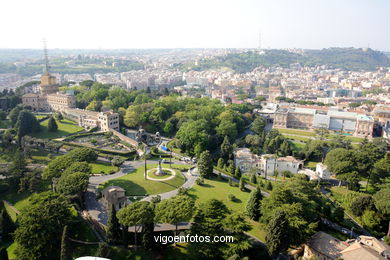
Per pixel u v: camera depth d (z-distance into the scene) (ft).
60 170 542.16
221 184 597.52
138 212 361.71
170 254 368.68
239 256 330.75
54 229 372.17
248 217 461.78
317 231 426.92
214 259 349.20
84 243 382.83
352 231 441.27
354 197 550.77
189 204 385.70
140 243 380.37
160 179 577.84
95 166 648.79
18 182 547.90
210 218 366.22
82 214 447.83
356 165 632.38
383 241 428.15
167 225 426.92
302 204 422.41
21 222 377.91
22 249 361.10
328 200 562.25
